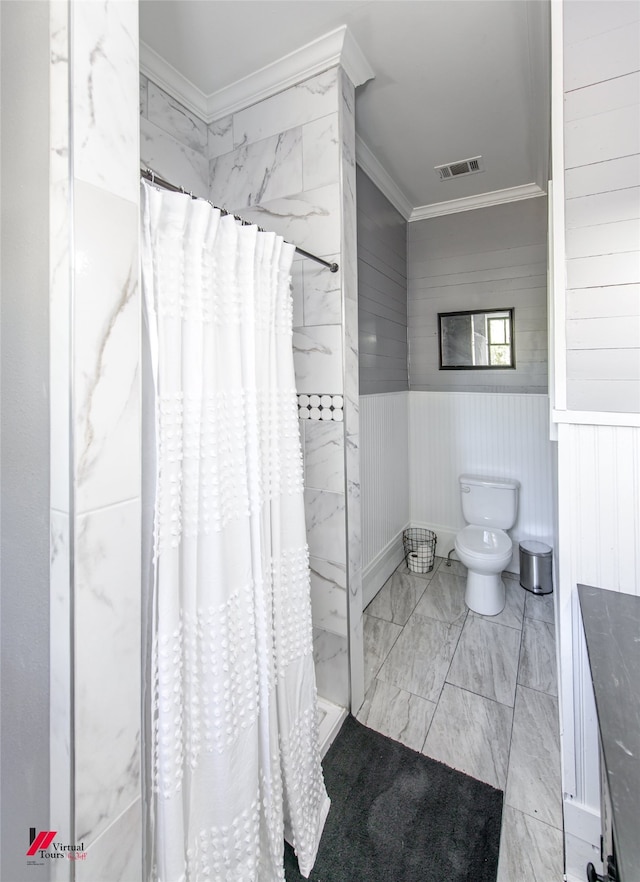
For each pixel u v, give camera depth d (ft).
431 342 10.32
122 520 2.25
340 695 5.52
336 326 5.18
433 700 5.78
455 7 4.61
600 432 3.60
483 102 6.26
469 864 3.76
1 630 2.44
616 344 3.53
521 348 9.36
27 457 2.20
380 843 3.95
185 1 4.39
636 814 1.79
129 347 2.26
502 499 9.14
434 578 9.33
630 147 3.41
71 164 1.95
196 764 2.98
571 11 3.54
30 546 2.22
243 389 3.43
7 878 2.42
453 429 10.09
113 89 2.15
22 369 2.19
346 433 5.28
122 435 2.24
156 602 2.68
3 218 2.23
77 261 1.98
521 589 8.83
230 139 5.92
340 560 5.40
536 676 6.19
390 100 6.21
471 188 9.09
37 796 2.23
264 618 3.51
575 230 3.63
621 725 2.23
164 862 2.69
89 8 2.02
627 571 3.58
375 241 8.51
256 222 5.72
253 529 3.46
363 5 4.53
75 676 2.03
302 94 5.29
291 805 3.72
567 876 3.68
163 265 2.77
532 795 4.40
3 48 2.18
